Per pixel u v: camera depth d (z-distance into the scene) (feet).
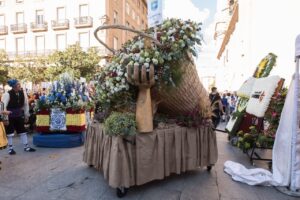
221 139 23.75
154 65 10.75
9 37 99.86
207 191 11.44
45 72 70.74
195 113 12.96
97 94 13.05
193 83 12.44
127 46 12.18
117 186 10.41
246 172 12.85
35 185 11.97
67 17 93.09
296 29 28.96
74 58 70.23
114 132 10.37
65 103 20.42
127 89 11.29
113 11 95.40
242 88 21.48
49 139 19.62
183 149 12.62
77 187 11.76
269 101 15.34
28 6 97.50
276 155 12.55
